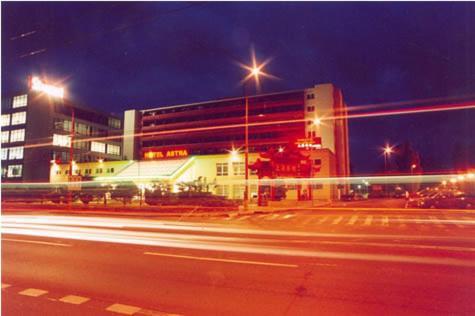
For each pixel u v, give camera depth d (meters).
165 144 94.94
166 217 24.41
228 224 19.16
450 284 6.57
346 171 89.06
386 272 7.45
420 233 14.84
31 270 7.77
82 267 8.02
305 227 17.62
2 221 20.22
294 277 7.08
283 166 40.66
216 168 58.53
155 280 6.92
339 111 84.81
